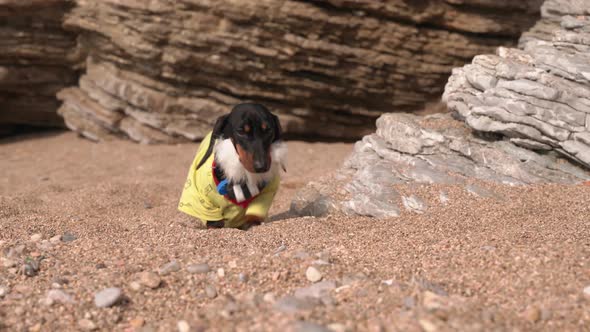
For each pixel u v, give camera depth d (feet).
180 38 34.32
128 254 14.71
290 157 34.30
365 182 20.47
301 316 10.57
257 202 18.44
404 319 10.20
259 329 10.21
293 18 33.37
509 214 17.29
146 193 26.50
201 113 36.96
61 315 11.92
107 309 12.03
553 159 19.90
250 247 15.29
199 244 15.57
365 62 34.76
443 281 12.30
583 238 14.49
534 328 10.36
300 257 13.71
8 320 11.80
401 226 17.26
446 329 9.80
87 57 38.60
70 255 14.83
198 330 10.68
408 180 20.21
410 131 21.36
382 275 12.88
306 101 36.47
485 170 20.07
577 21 22.20
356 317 10.68
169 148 36.63
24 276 13.58
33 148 38.19
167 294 12.53
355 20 33.76
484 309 10.91
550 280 11.98
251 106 17.51
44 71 39.27
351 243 15.52
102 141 38.40
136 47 35.22
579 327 10.40
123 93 37.06
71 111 39.27
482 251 13.60
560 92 19.20
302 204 20.77
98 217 20.88
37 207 23.73
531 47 22.47
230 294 12.32
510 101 19.90
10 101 39.73
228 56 34.76
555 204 17.76
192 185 18.99
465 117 21.49
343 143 38.14
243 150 17.19
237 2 33.12
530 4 34.40
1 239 16.66
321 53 34.37
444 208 18.39
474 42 34.94
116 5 34.96
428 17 33.88
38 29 37.76
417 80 35.73
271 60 34.73
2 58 37.99
